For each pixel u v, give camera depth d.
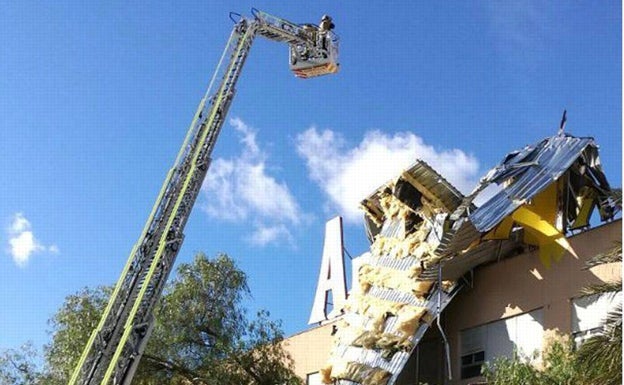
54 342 38.22
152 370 37.94
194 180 30.95
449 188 36.16
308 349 45.16
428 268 34.53
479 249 34.72
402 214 38.53
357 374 34.91
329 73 35.84
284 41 35.66
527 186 33.22
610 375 21.95
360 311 37.53
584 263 32.78
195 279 39.88
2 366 37.91
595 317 31.64
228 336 39.03
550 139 34.94
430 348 37.72
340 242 46.56
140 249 29.31
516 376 28.86
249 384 39.47
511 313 34.66
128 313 28.39
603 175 34.06
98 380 27.36
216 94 32.38
